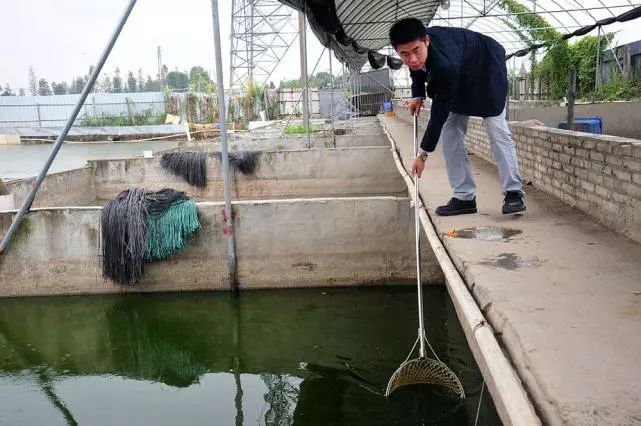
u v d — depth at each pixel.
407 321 5.80
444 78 3.47
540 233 3.89
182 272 6.80
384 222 6.63
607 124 11.06
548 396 1.90
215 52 6.47
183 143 14.73
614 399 1.85
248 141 14.95
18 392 4.79
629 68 14.41
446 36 3.62
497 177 6.41
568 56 15.77
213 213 6.70
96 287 6.82
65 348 5.70
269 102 30.28
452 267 3.29
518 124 6.48
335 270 6.74
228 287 6.80
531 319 2.49
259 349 5.48
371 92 31.58
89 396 4.69
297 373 4.94
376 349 5.26
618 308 2.57
